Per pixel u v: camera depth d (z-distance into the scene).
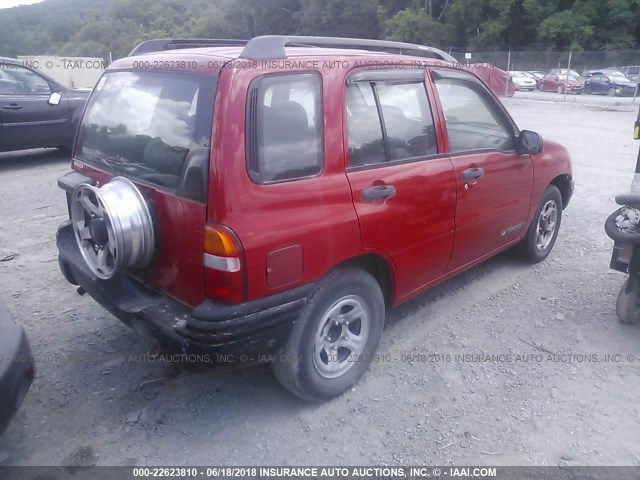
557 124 15.60
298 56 3.12
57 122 9.55
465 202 4.01
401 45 4.00
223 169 2.70
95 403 3.40
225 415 3.30
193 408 3.36
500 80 26.45
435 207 3.74
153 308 3.07
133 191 3.00
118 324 4.28
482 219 4.26
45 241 5.97
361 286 3.33
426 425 3.23
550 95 28.73
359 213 3.21
